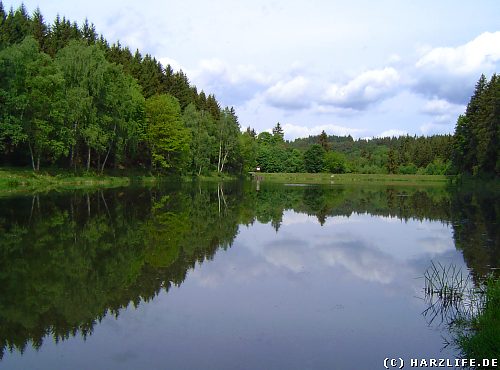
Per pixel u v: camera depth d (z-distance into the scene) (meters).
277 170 126.94
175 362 7.51
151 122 61.19
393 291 11.59
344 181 97.81
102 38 79.38
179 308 10.10
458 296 11.05
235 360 7.62
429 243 18.23
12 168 43.03
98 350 7.96
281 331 8.88
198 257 15.10
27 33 62.88
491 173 63.19
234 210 29.47
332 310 10.13
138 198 34.47
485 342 7.70
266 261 14.74
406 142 150.75
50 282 11.98
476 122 68.38
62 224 20.80
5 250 15.48
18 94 40.16
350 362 7.62
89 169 52.31
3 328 8.95
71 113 44.12
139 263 14.11
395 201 39.25
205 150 74.94
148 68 78.06
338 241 18.61
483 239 19.08
